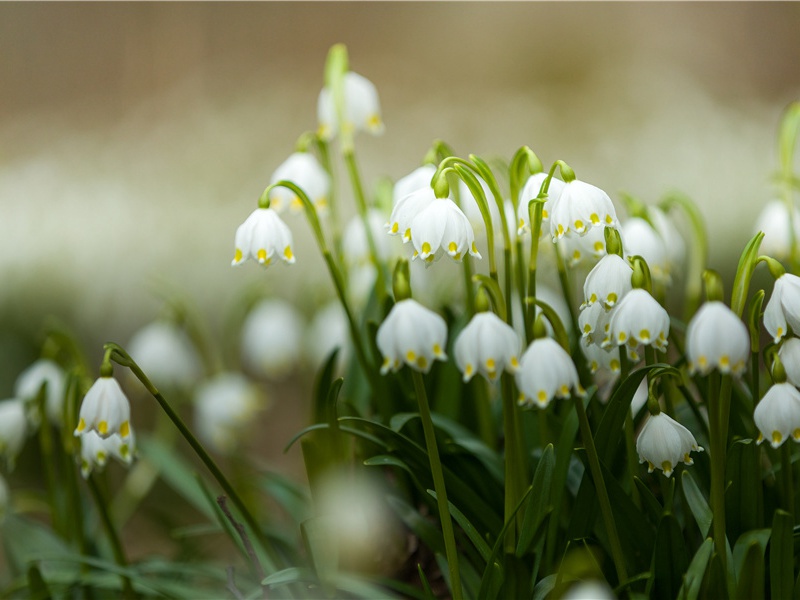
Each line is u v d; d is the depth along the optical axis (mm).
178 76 4133
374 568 979
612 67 3732
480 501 922
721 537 861
